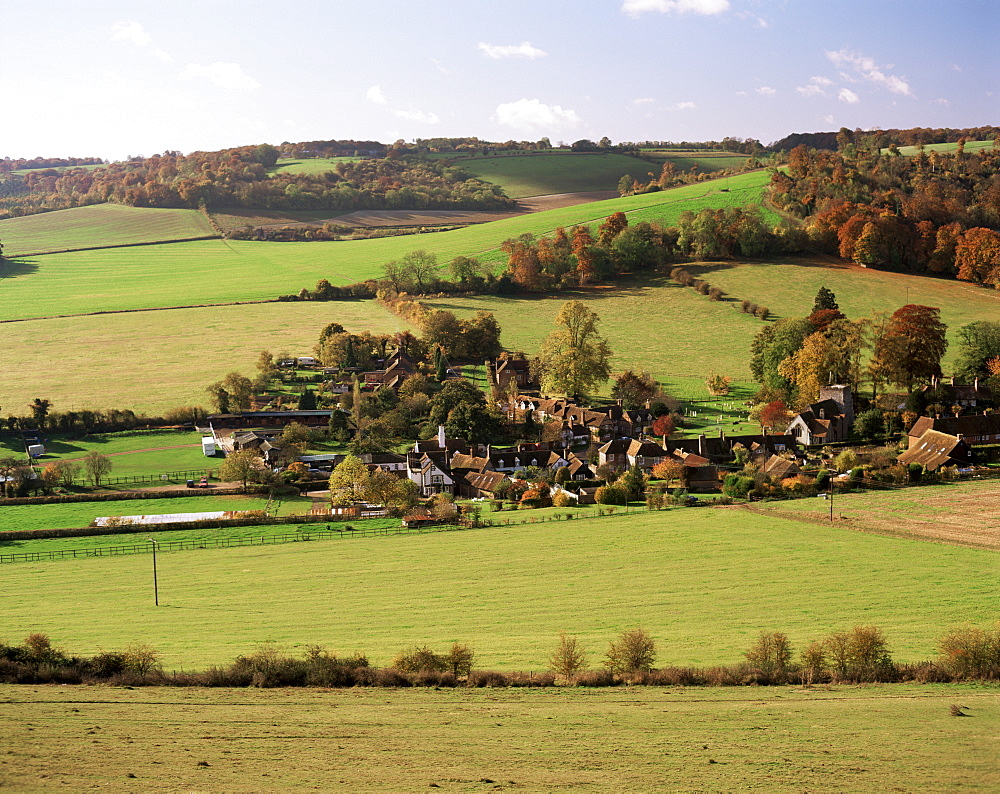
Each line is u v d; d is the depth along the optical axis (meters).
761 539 113.69
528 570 106.12
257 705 66.31
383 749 57.25
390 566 109.38
